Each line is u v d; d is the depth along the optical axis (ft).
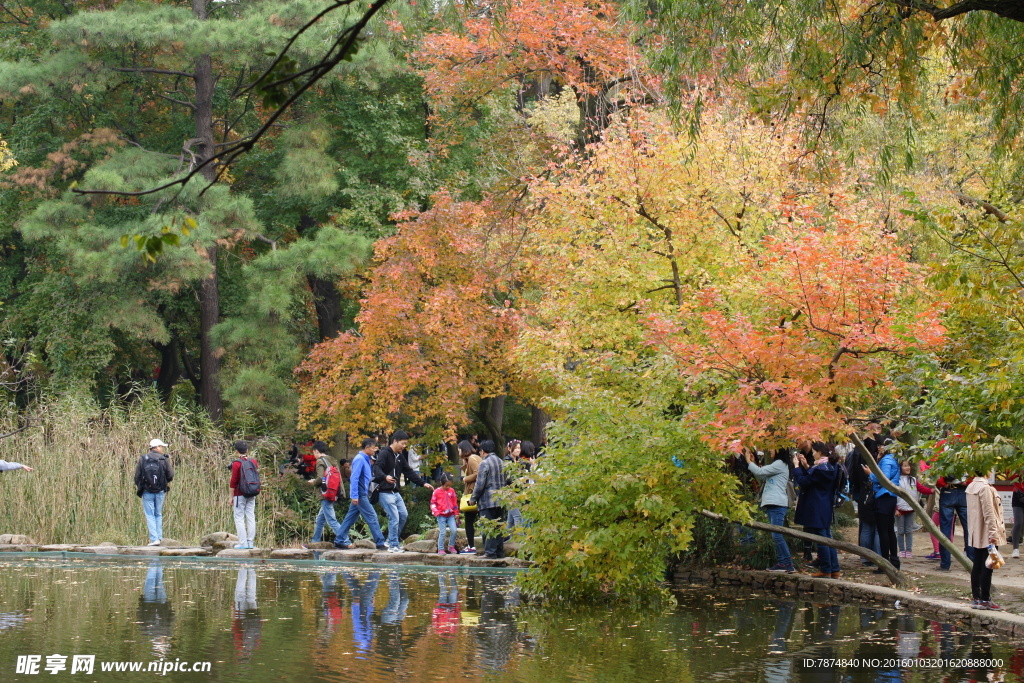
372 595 43.32
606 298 57.72
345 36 14.62
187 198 88.48
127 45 99.04
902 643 32.17
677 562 53.78
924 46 43.65
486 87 89.66
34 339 97.25
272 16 91.35
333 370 85.30
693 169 56.49
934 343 38.45
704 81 56.08
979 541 36.63
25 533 65.16
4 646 30.25
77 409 71.61
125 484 67.97
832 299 39.70
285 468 80.89
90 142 100.53
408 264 83.25
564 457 44.37
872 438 49.75
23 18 115.03
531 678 26.35
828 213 57.16
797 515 49.32
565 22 82.69
